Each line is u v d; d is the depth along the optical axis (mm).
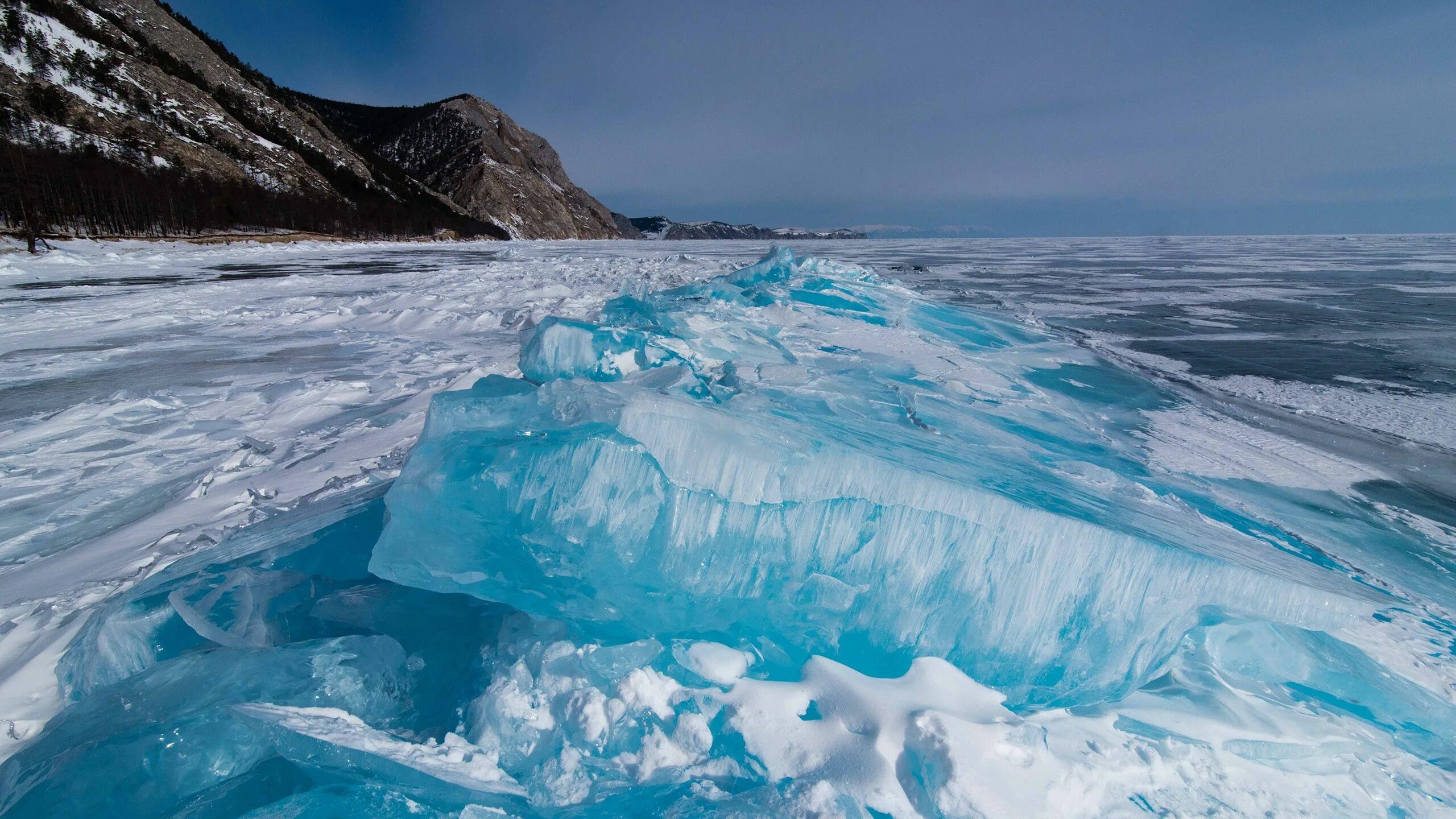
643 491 2018
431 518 2066
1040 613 1990
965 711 1762
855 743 1650
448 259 26500
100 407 5203
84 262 19234
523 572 2025
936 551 2021
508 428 2236
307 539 2406
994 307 10766
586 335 3400
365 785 1516
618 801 1578
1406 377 6203
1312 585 2111
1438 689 2061
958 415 4289
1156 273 17547
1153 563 1993
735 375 3816
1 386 6023
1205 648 2193
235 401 5520
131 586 2441
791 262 9375
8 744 1715
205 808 1496
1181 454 4203
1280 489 3695
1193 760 1727
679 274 15633
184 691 1724
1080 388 5680
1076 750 1715
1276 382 6016
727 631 2057
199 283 14602
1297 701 2055
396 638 2137
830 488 2021
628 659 1889
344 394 5688
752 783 1608
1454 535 3188
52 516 3404
